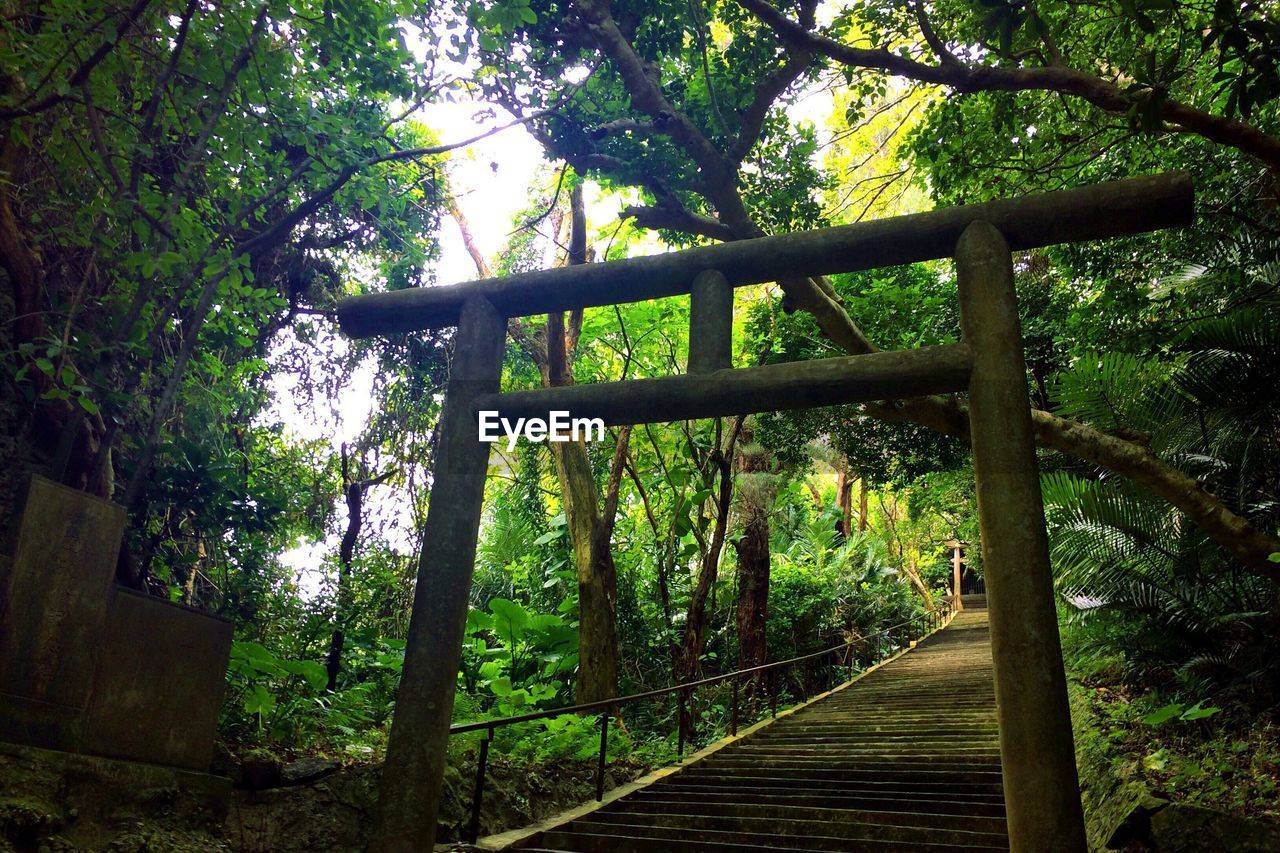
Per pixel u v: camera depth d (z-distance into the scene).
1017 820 2.79
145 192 5.26
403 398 9.89
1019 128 7.61
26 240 5.65
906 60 6.21
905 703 11.23
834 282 10.98
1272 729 5.86
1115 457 6.68
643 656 12.32
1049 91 7.48
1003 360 3.29
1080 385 7.22
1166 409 7.14
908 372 3.37
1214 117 5.55
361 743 6.57
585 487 10.73
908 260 3.70
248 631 7.22
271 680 6.67
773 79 6.95
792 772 7.62
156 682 4.90
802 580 16.84
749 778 7.54
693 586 14.16
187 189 6.18
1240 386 6.80
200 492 6.36
